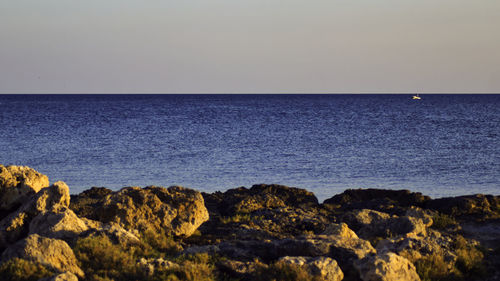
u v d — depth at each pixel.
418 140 76.75
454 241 19.86
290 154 59.97
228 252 17.53
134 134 85.69
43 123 111.44
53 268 14.41
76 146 67.00
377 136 83.44
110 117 138.00
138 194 21.39
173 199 21.83
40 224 18.30
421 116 145.62
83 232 17.75
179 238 21.12
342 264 16.33
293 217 24.03
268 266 15.73
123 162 53.34
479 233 23.44
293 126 106.88
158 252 17.86
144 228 20.33
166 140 76.06
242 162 53.66
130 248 17.14
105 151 62.06
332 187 40.53
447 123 115.25
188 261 15.98
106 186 40.72
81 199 27.41
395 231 21.48
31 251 14.70
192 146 68.12
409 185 41.34
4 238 18.69
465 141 75.06
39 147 65.25
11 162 52.28
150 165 51.44
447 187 40.56
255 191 30.41
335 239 17.62
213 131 93.19
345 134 87.25
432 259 17.16
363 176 45.31
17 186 20.95
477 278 17.11
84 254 15.72
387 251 16.89
